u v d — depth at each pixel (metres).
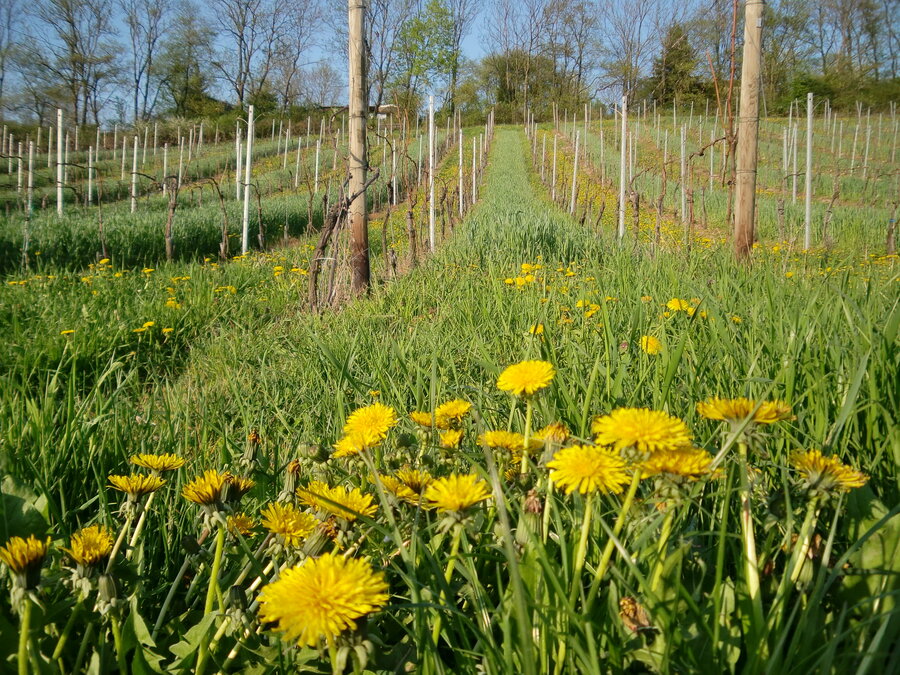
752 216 7.46
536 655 1.00
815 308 2.68
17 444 2.14
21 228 11.07
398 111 8.71
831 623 1.05
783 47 50.50
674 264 5.50
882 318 2.51
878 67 49.53
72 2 55.75
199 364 4.66
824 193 23.17
